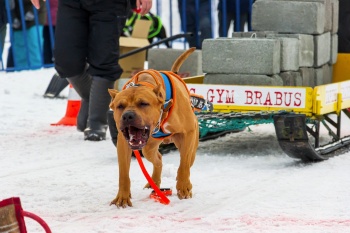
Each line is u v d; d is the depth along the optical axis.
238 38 12.71
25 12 22.17
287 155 11.59
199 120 11.30
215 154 12.07
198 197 9.33
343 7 15.34
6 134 13.84
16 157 11.92
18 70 22.39
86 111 13.95
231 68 12.50
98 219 8.41
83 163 11.48
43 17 22.44
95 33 12.87
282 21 13.91
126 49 17.73
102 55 12.91
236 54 12.46
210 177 10.45
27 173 10.80
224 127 11.70
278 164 11.26
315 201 9.10
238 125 11.62
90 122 13.31
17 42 22.44
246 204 9.02
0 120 15.27
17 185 10.03
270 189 9.73
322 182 10.05
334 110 11.77
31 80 20.98
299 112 11.31
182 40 26.47
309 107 11.26
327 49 14.41
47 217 8.52
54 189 9.83
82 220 8.39
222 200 9.23
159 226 8.11
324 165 11.07
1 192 9.64
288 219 8.37
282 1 13.94
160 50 16.17
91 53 12.99
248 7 19.56
